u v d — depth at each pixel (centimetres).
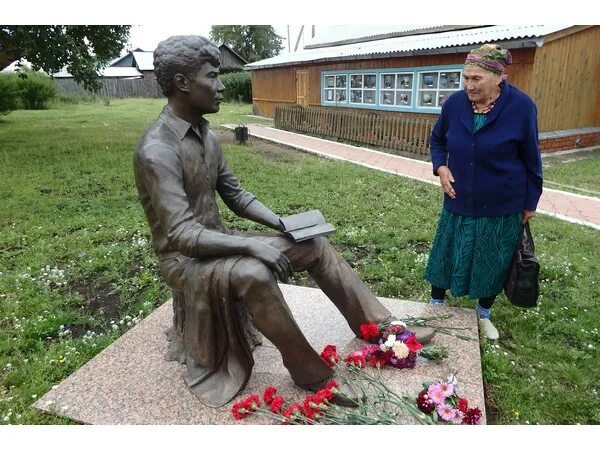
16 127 1506
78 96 2845
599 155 1013
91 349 303
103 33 1255
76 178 778
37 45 1089
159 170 216
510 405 252
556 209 616
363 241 495
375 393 229
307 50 1855
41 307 355
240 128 1183
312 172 827
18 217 576
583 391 267
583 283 396
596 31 1023
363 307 257
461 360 258
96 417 225
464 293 305
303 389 236
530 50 915
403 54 1070
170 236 216
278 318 215
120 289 393
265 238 248
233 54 3647
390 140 1115
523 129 267
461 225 296
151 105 2561
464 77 269
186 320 236
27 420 230
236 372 234
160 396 237
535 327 329
